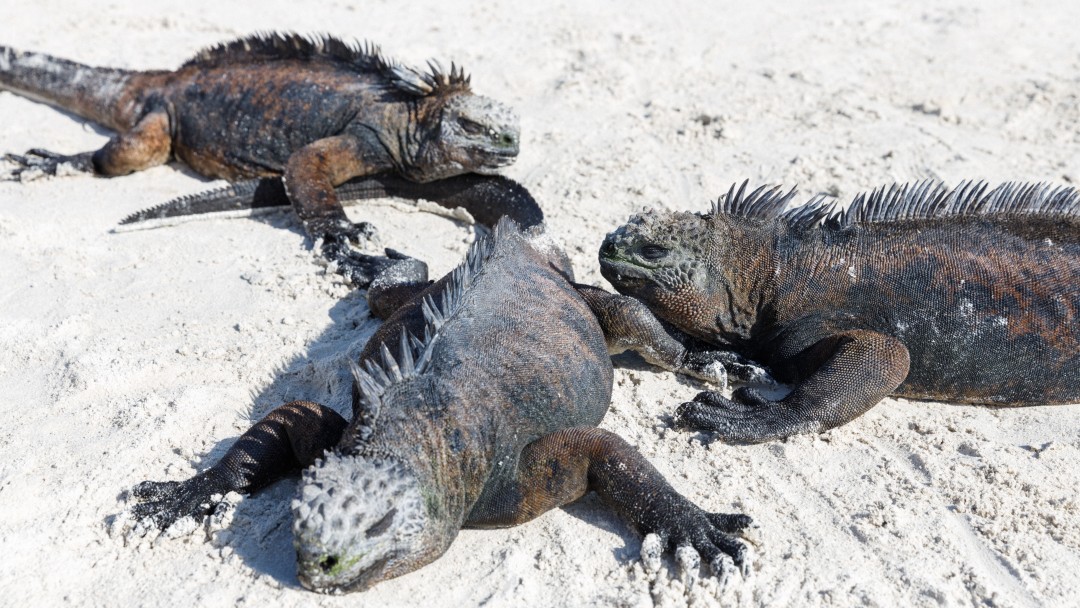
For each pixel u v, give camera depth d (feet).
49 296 3.19
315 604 2.27
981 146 4.17
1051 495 2.60
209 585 2.31
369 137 3.71
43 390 2.82
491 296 2.69
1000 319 2.84
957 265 2.88
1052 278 2.86
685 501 2.42
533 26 5.36
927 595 2.34
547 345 2.61
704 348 3.03
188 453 2.62
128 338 3.00
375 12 5.61
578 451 2.44
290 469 2.54
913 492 2.60
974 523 2.52
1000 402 2.90
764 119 4.38
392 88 3.77
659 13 5.67
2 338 2.99
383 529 2.19
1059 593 2.36
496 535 2.44
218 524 2.41
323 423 2.49
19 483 2.52
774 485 2.61
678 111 4.42
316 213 3.54
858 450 2.72
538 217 3.57
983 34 5.38
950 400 2.91
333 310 3.16
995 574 2.41
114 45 4.99
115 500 2.49
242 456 2.48
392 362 2.39
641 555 2.37
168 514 2.42
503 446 2.43
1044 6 5.93
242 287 3.26
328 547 2.14
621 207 3.73
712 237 2.94
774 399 2.92
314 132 3.79
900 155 4.07
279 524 2.43
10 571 2.33
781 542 2.46
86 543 2.40
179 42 5.08
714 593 2.32
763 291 2.95
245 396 2.81
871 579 2.38
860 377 2.75
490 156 3.60
